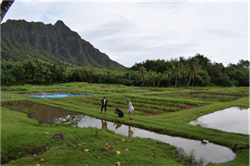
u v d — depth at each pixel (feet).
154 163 18.39
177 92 125.18
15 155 19.53
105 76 245.45
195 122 41.75
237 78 241.55
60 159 17.48
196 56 298.76
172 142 28.14
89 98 81.41
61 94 105.70
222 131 33.04
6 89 114.52
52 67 208.95
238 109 60.64
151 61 303.68
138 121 40.14
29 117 43.65
